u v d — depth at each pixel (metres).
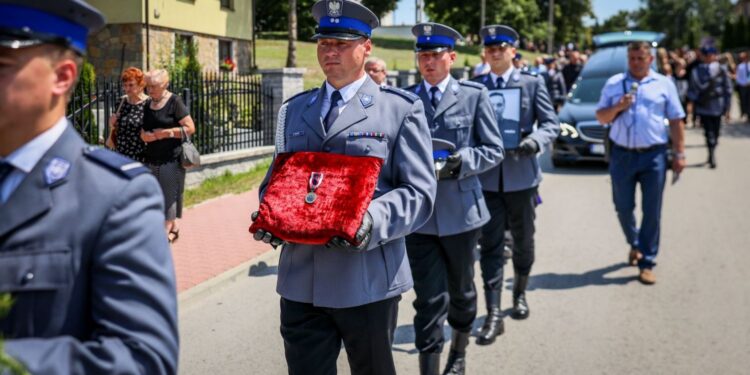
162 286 1.56
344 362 4.34
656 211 6.11
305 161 2.79
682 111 6.11
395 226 2.72
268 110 11.85
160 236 1.60
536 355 4.63
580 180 11.68
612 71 14.04
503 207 5.05
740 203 9.57
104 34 16.16
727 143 16.62
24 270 1.45
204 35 18.34
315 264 2.81
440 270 3.95
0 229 1.46
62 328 1.48
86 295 1.52
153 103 6.31
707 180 11.47
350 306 2.78
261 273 6.60
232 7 19.64
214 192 9.85
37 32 1.45
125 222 1.54
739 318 5.26
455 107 4.25
